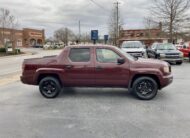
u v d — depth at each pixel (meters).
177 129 4.79
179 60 17.38
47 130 4.87
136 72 7.20
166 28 30.81
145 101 7.04
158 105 6.57
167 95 7.76
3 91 8.80
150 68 7.18
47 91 7.64
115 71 7.30
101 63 7.39
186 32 31.98
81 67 7.45
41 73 7.59
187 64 17.97
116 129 4.84
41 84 7.64
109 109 6.26
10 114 5.96
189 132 4.63
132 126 5.00
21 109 6.39
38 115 5.86
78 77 7.49
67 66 7.49
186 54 19.69
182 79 10.94
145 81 7.20
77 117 5.65
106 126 5.02
